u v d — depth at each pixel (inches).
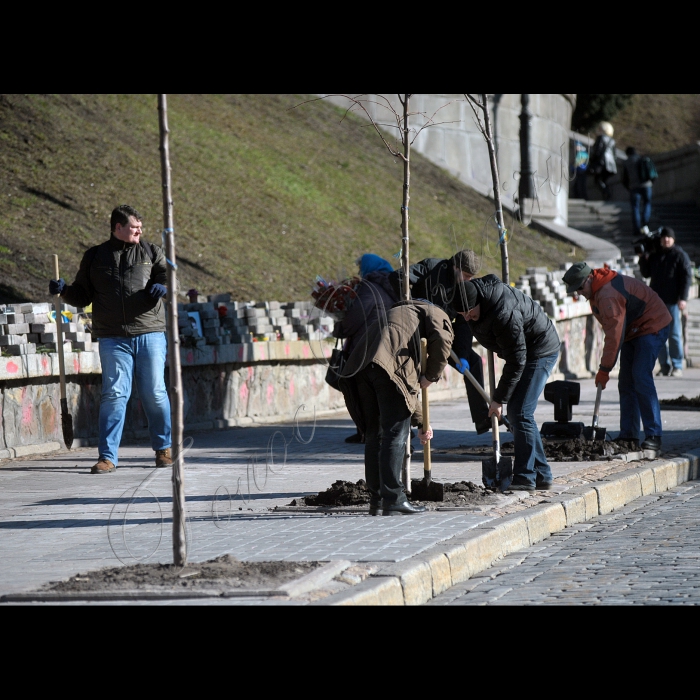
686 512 1159.0
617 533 1040.2
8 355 1446.9
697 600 760.3
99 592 689.0
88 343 1584.6
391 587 724.7
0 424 1430.9
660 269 2632.9
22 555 850.1
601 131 4594.0
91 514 1040.2
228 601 666.8
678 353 2657.5
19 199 2204.7
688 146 5162.4
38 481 1250.0
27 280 1887.3
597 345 2935.5
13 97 2588.6
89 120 2709.2
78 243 2144.4
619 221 4813.0
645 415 1413.6
